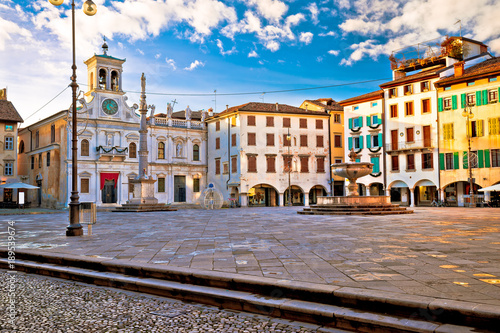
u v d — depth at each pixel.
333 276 6.95
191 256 9.48
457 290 5.87
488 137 42.16
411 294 5.66
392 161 50.72
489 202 40.69
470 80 43.41
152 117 55.72
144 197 37.75
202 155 60.69
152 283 7.63
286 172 57.53
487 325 4.80
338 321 5.51
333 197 25.80
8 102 52.91
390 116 51.00
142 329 5.48
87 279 8.68
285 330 5.41
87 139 50.31
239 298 6.43
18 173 62.84
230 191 56.50
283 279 6.80
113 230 16.83
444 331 4.83
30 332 5.42
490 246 10.06
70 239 13.86
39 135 57.16
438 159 46.16
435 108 46.78
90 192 50.06
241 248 10.52
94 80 51.88
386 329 5.15
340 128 61.25
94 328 5.55
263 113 56.78
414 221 18.34
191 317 6.03
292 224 17.72
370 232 13.65
